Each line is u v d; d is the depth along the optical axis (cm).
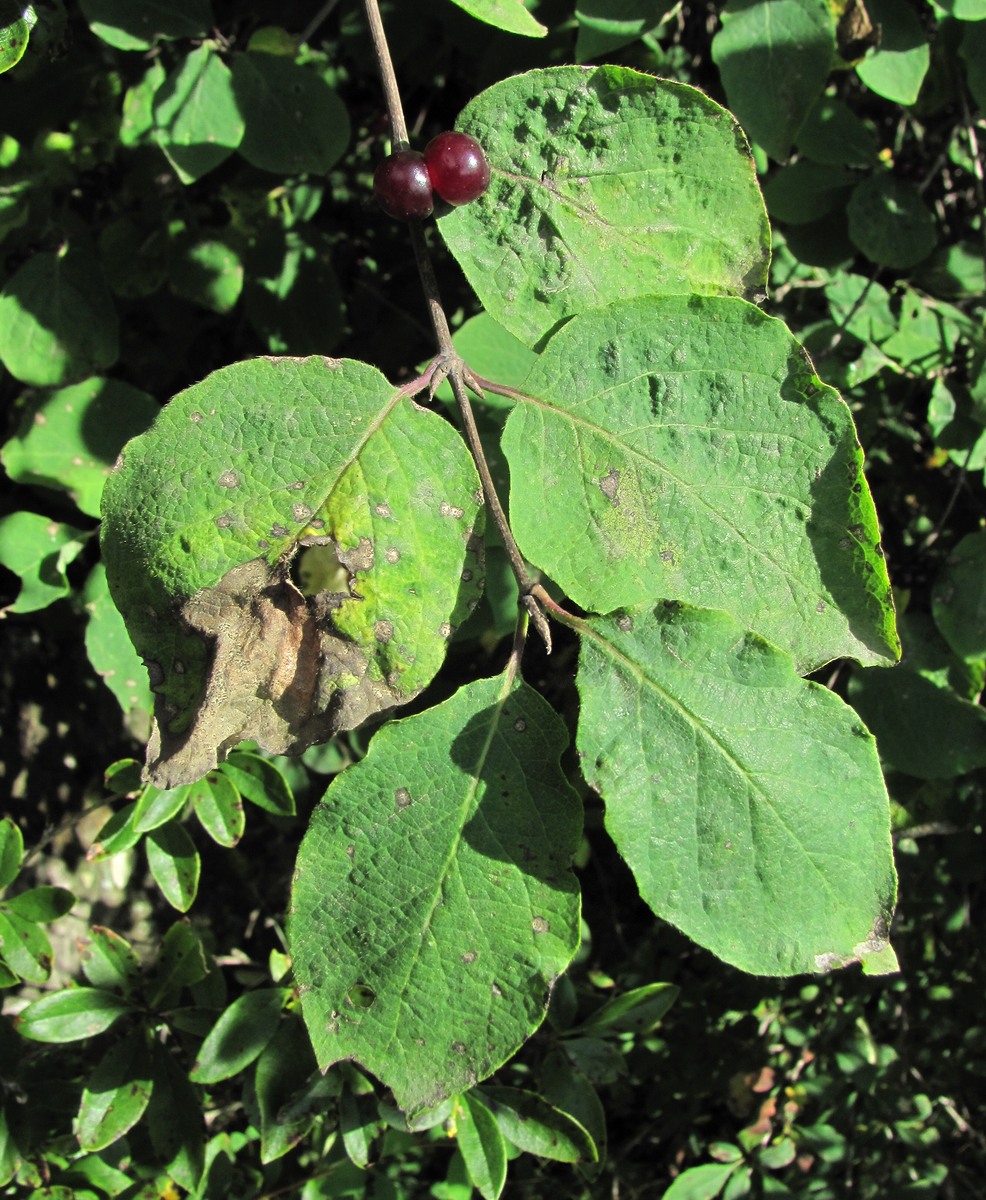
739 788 15
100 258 26
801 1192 32
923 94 26
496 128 16
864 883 15
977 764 24
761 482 16
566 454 16
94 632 23
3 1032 23
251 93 21
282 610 15
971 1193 34
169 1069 22
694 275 16
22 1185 24
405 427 15
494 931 15
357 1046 15
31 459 23
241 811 22
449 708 15
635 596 15
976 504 28
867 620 16
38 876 33
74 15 24
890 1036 34
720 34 20
